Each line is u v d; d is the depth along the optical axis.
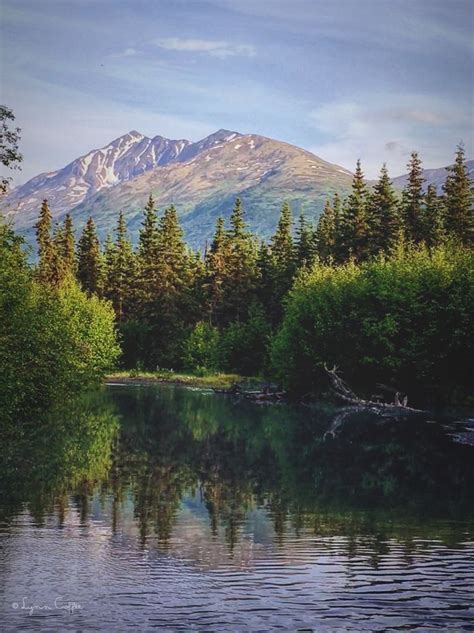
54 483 24.12
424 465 29.31
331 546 16.81
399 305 58.78
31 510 20.05
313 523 19.25
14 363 34.06
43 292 45.78
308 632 11.56
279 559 15.67
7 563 15.06
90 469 27.06
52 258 98.56
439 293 56.69
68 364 43.94
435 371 57.38
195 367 99.62
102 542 16.86
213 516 19.97
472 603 12.92
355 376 64.88
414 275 58.75
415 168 80.12
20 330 34.03
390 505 21.70
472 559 15.75
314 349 64.44
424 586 13.85
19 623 11.80
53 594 13.21
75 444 33.22
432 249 64.12
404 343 58.50
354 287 62.62
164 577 14.27
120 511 20.28
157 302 104.94
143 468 27.72
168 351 103.75
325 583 13.96
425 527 18.86
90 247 109.88
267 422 45.25
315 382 66.88
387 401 61.31
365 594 13.34
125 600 12.94
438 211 78.56
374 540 17.39
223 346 94.25
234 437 37.72
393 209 80.94
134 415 47.69
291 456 31.50
